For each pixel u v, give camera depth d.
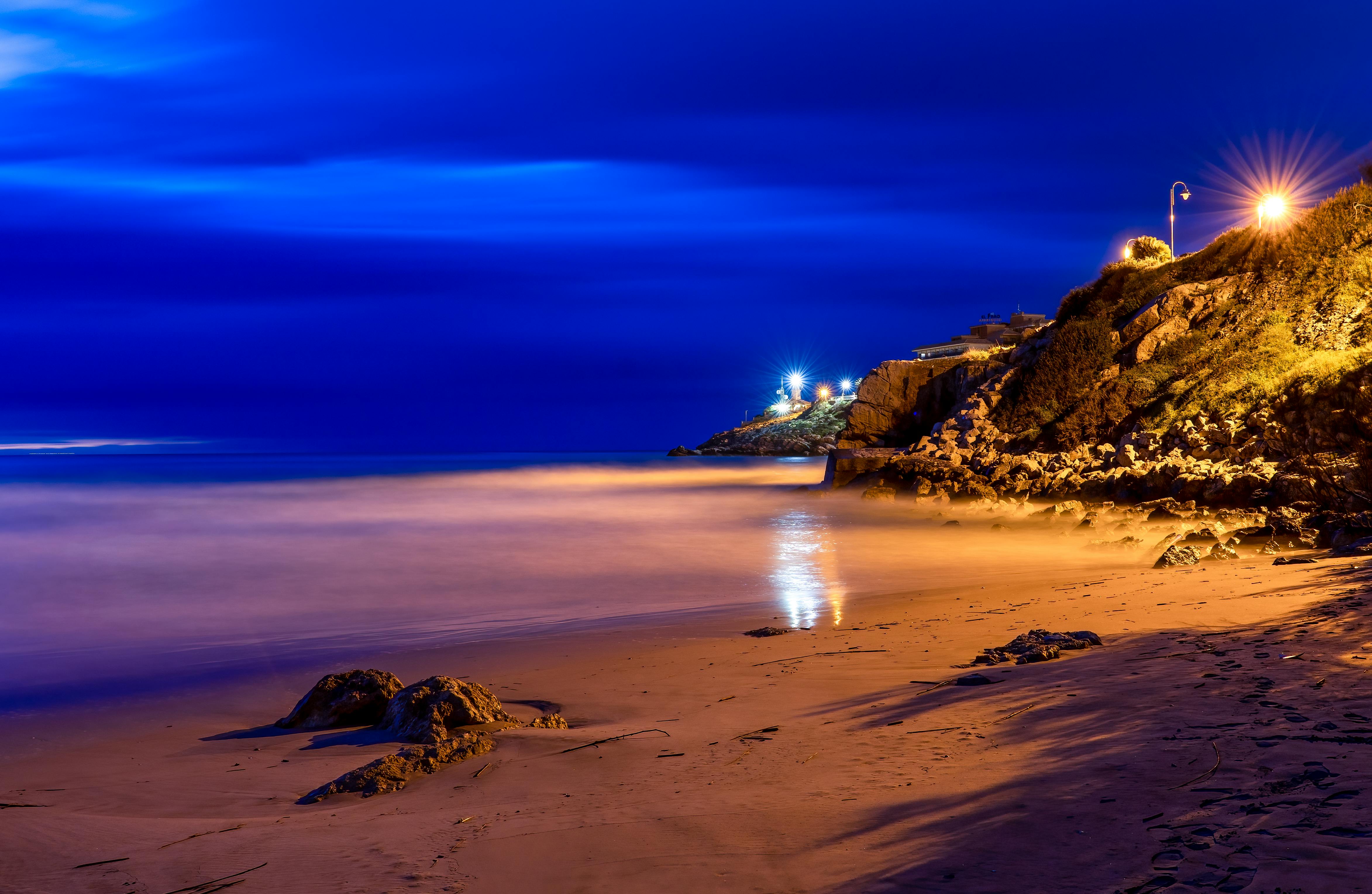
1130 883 3.55
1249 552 16.94
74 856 5.26
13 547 28.81
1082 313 47.72
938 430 46.16
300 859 4.88
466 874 4.44
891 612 14.09
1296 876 3.43
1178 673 7.25
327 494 54.31
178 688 11.52
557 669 11.27
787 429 126.81
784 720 7.54
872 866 4.05
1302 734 5.25
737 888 3.96
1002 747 5.84
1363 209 38.94
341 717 9.05
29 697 11.22
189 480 69.62
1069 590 14.35
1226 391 33.16
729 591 18.48
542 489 59.31
